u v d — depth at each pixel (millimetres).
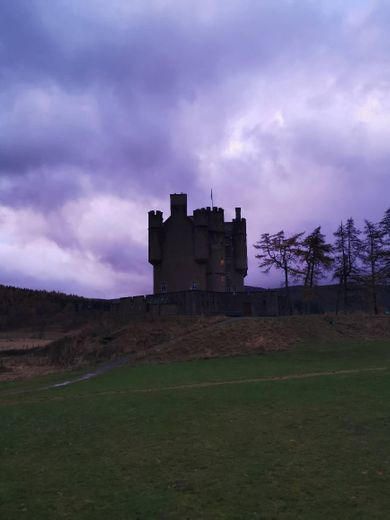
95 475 11422
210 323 47312
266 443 13570
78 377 33000
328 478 10609
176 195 71062
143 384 27094
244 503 9406
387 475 10680
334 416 16531
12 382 32875
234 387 23984
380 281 62219
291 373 29062
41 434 15781
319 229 60938
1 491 10539
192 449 13242
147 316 51844
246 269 75562
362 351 38344
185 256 69375
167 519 8797
